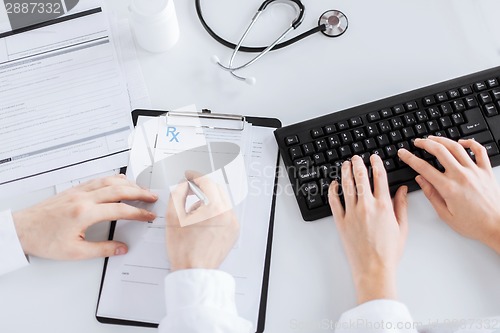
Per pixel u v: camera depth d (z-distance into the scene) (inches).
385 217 25.1
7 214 25.5
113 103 29.1
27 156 27.8
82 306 24.7
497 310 24.4
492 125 27.5
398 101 27.9
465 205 25.4
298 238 26.0
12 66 29.8
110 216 25.3
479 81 28.1
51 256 25.0
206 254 24.4
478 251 25.6
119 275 25.0
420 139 26.8
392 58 30.2
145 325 24.2
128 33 30.8
